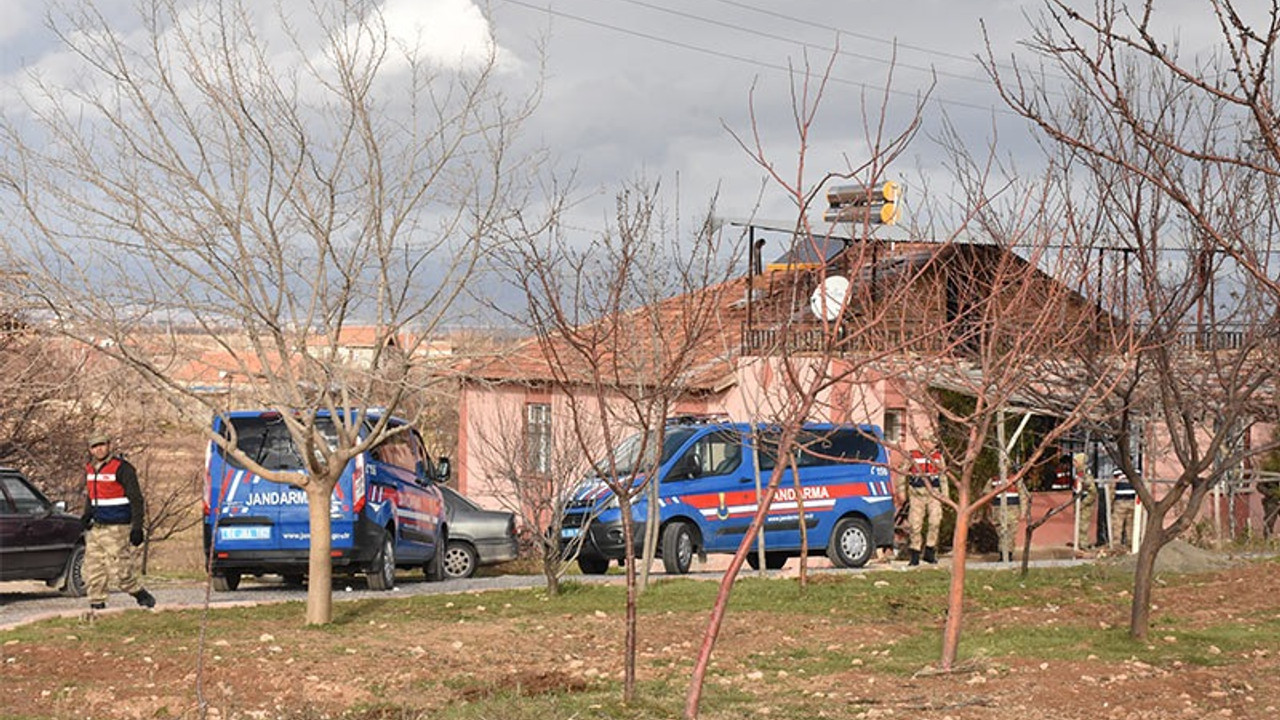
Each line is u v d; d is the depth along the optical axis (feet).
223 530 63.98
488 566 85.30
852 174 29.48
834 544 74.49
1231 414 40.01
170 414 87.97
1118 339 38.65
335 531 63.36
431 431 134.00
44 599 61.57
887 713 32.78
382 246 45.55
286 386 49.80
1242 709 32.71
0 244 44.01
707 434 71.77
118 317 45.78
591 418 68.54
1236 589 55.88
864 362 31.83
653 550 59.21
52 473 89.92
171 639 44.57
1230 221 34.22
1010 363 36.99
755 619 50.06
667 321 45.11
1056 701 33.60
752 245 65.57
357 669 39.50
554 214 45.14
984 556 91.25
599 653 43.06
